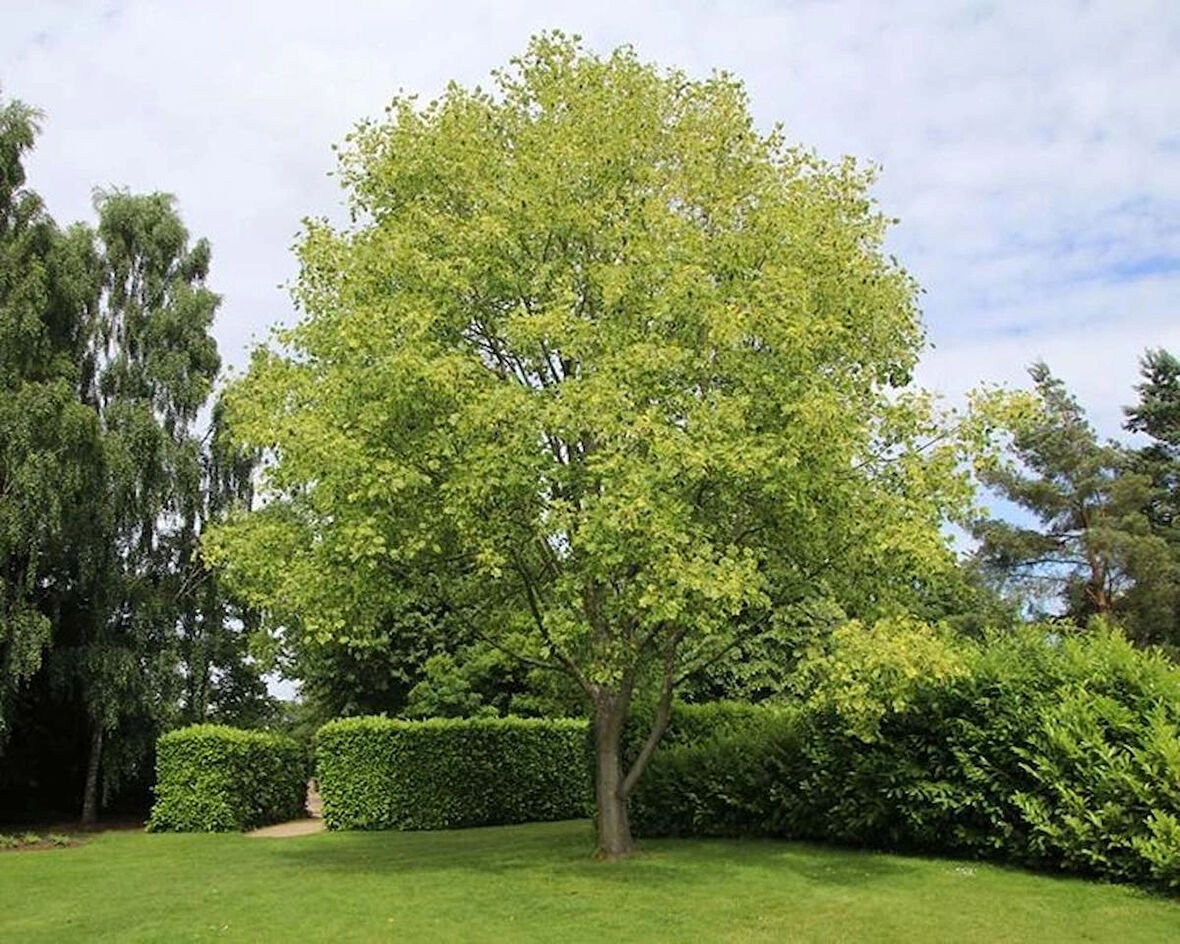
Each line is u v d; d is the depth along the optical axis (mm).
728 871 13102
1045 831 12164
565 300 13078
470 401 12641
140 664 26547
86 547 25188
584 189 14328
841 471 12945
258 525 14523
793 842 15695
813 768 15391
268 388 14125
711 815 16875
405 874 13484
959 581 14875
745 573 11602
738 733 17703
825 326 12367
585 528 11523
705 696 30500
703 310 12609
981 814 13328
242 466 29562
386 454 12680
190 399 28547
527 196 13719
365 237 14742
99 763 27250
